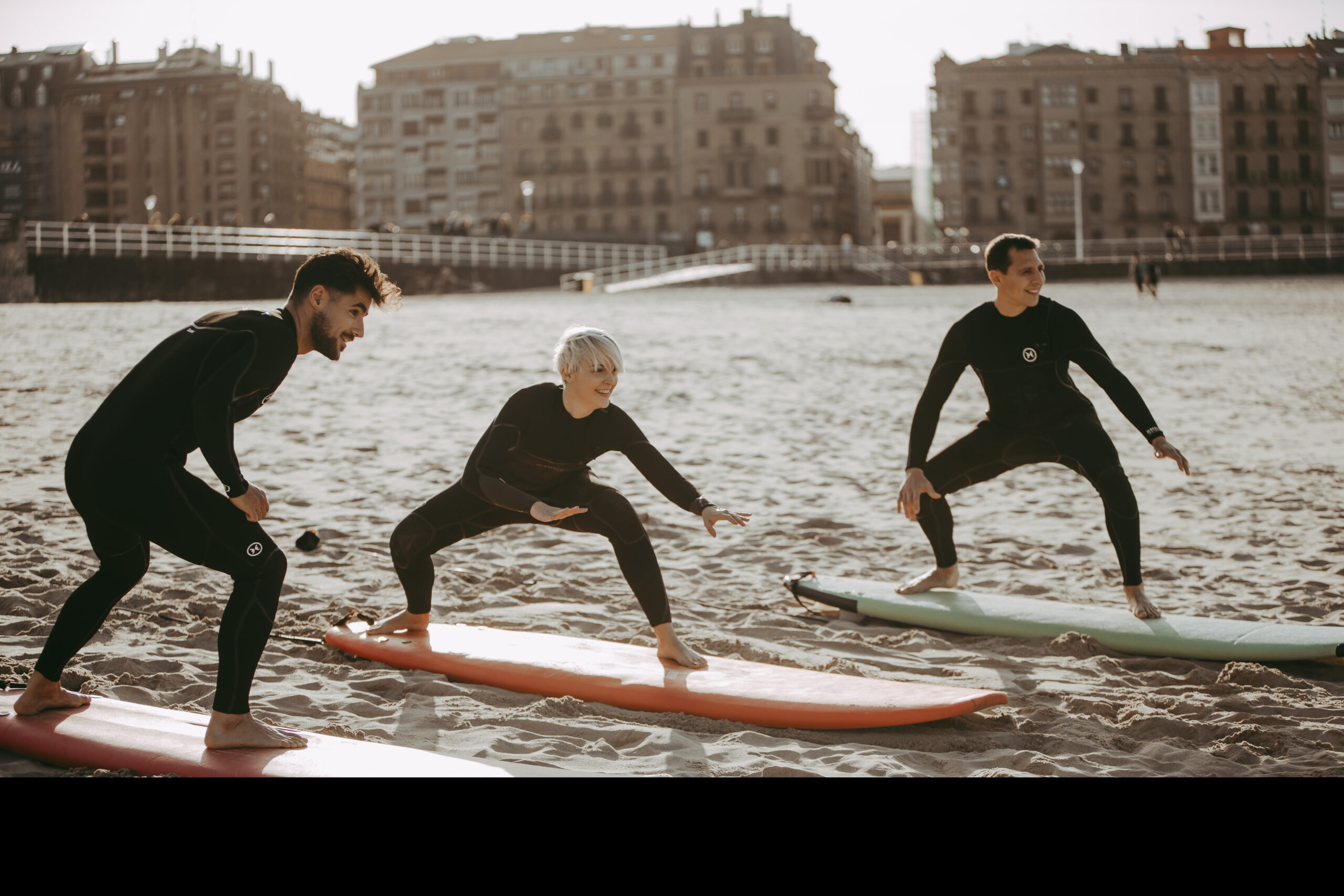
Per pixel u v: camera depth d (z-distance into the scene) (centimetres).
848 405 1254
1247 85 7975
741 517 367
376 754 306
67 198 7231
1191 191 8031
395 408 1171
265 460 897
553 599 534
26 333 1770
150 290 3322
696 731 352
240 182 8412
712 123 8294
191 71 8425
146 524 302
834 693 364
